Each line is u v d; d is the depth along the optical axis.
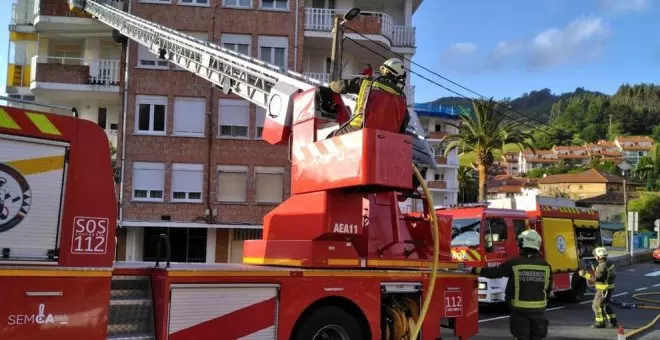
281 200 25.70
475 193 74.44
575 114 169.00
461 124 36.22
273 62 26.22
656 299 18.05
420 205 8.73
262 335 6.03
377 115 6.73
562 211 17.02
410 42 28.33
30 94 28.97
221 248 25.58
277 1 26.45
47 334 4.64
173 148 25.16
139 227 25.02
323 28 26.94
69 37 28.22
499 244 14.45
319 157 7.13
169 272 5.46
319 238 6.99
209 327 5.65
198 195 25.22
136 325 5.45
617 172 109.12
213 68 13.17
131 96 25.11
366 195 7.52
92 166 5.04
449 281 7.87
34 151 4.76
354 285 6.82
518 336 7.02
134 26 18.27
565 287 16.53
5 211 4.55
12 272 4.51
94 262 4.93
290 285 6.29
